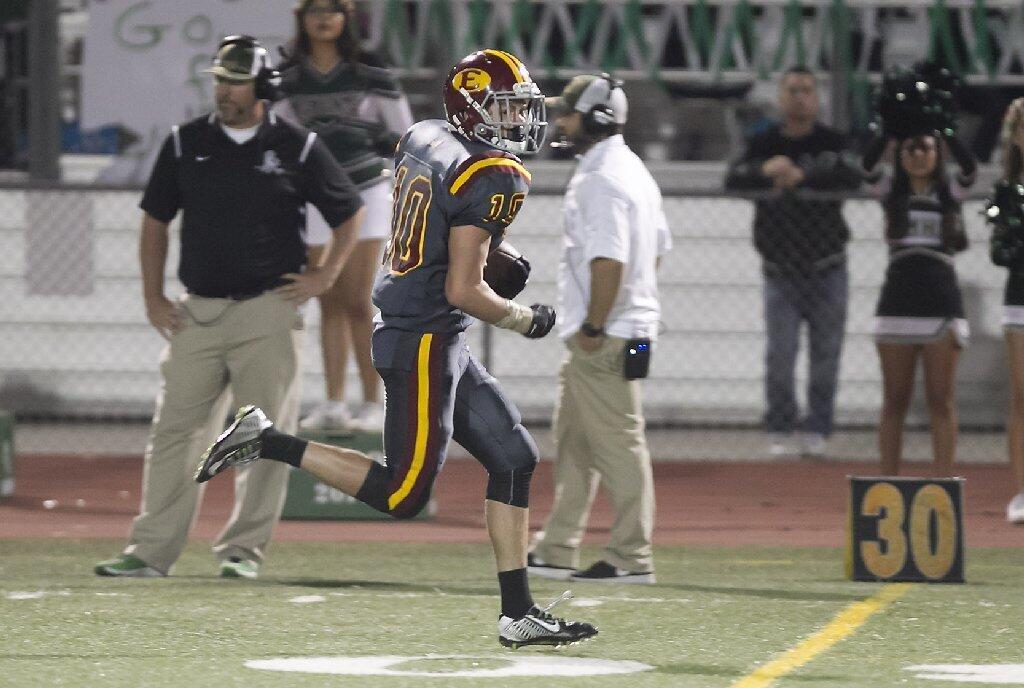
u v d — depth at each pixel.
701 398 47.72
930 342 33.09
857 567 27.02
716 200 47.22
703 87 45.34
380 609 23.91
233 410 41.09
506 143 19.20
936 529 26.84
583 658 20.23
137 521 27.05
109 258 47.50
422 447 19.45
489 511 20.12
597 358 26.34
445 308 19.50
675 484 40.06
